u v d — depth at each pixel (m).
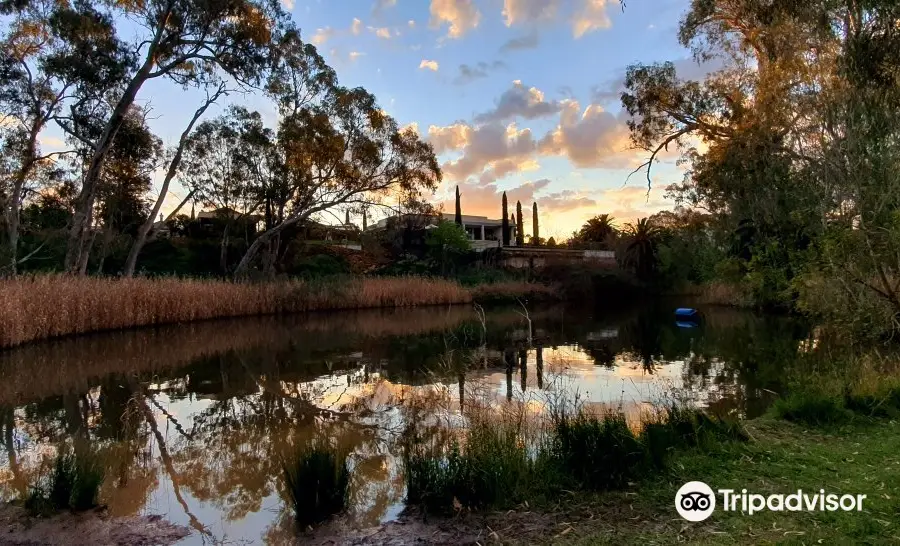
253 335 18.70
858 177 9.52
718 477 4.36
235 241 35.50
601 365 12.74
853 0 6.33
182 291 21.44
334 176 31.25
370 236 43.22
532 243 72.00
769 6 10.37
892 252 9.33
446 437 6.36
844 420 5.95
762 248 15.54
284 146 29.78
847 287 10.05
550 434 5.41
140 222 31.84
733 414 7.20
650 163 22.41
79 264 20.53
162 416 8.21
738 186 15.94
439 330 20.52
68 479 4.64
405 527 3.97
